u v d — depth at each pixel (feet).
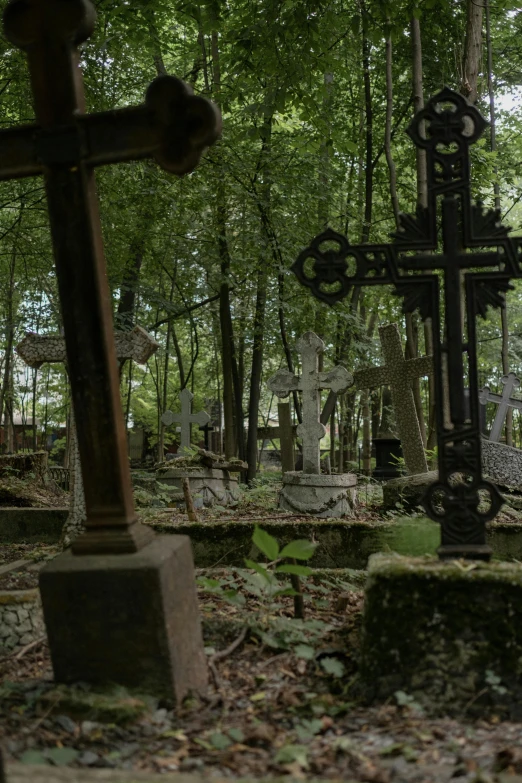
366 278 15.96
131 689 13.05
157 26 47.16
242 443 59.72
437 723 12.21
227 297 58.59
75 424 14.12
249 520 27.76
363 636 13.74
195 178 51.55
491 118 48.83
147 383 92.17
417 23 41.19
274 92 37.01
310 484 32.63
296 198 52.95
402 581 13.47
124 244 56.70
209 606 18.30
